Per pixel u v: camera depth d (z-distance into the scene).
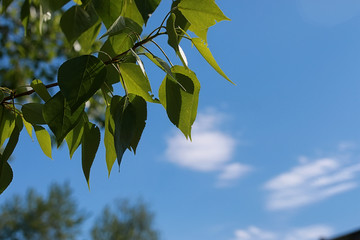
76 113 0.53
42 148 0.66
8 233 13.79
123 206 17.38
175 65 0.59
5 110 0.63
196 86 0.60
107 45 0.61
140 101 0.56
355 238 5.53
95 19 0.55
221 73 0.60
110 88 0.60
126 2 0.63
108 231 16.83
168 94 0.59
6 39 3.20
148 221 17.20
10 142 0.60
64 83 0.51
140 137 0.55
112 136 0.59
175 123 0.59
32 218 14.09
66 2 0.54
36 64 3.29
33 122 0.60
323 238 5.75
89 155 0.58
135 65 0.58
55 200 14.70
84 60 0.53
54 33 3.04
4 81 3.28
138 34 0.60
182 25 0.61
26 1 0.60
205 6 0.58
